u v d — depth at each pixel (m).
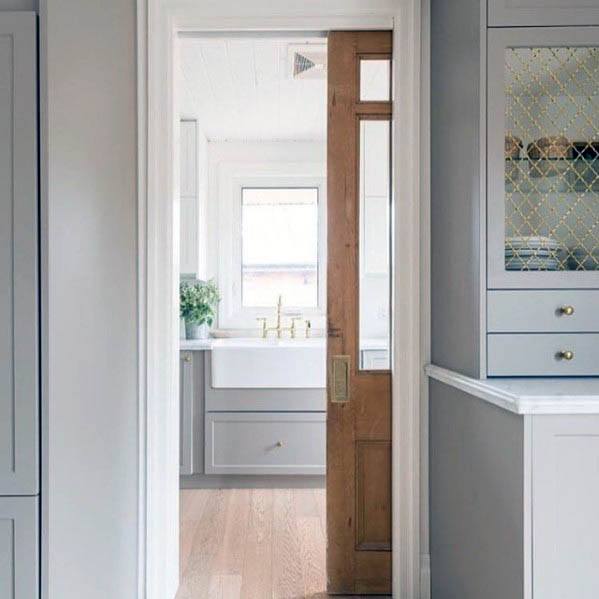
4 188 1.39
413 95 2.04
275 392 3.27
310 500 3.11
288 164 3.85
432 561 2.03
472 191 1.69
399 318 2.05
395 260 2.06
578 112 1.71
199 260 3.47
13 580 1.38
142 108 1.99
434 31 2.03
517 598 1.30
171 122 2.02
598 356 1.65
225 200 3.84
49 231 1.39
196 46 2.51
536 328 1.65
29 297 1.38
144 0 1.99
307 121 3.51
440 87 1.96
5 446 1.39
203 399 3.25
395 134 2.06
